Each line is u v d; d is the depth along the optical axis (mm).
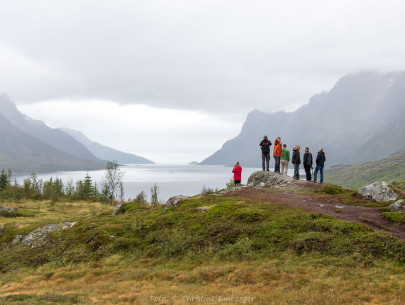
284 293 15789
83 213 61562
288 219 24859
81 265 26062
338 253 19422
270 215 26484
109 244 28875
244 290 16891
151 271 22516
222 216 28391
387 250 18641
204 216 29562
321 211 26297
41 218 53312
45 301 17250
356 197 29609
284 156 41156
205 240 25266
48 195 89188
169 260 24266
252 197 33219
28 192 89625
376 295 14578
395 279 15914
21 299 18188
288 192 34438
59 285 22312
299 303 14320
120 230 31516
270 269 19125
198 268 21703
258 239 23391
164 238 27266
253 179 41719
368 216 24109
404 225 21812
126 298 17078
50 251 30188
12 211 57250
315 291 15578
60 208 69438
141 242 28328
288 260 19969
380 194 27797
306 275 17609
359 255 18641
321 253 19922
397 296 14242
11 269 28078
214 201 33656
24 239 36375
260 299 15188
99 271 24094
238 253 22406
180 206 35000
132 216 37719
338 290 15375
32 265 28125
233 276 19094
